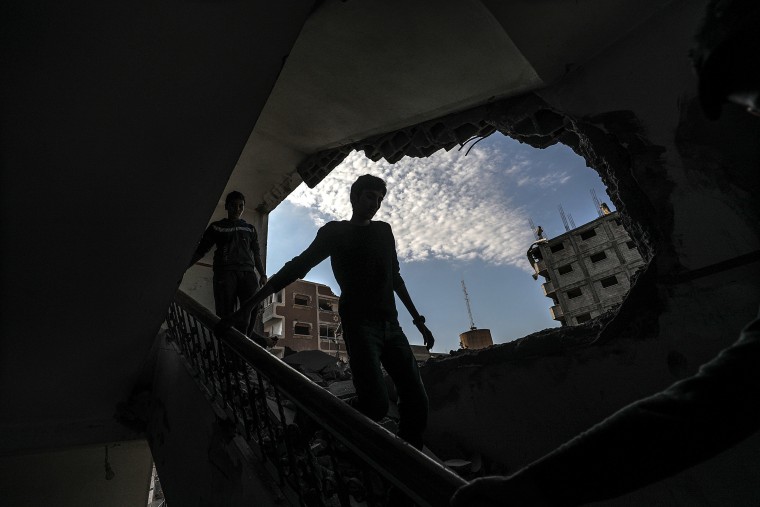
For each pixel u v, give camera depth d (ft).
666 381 7.29
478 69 9.49
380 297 5.54
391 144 13.99
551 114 9.76
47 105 4.15
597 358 8.32
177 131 5.12
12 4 3.36
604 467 1.31
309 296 120.67
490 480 1.62
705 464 6.71
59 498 14.24
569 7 7.63
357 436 3.93
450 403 10.99
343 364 16.84
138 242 6.29
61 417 9.86
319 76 11.23
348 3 8.39
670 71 7.66
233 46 4.64
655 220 7.63
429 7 8.09
